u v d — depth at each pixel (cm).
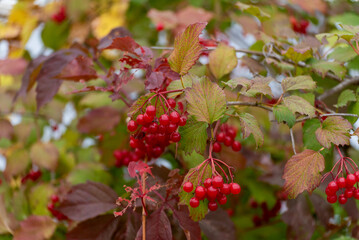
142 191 78
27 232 92
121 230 85
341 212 104
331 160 84
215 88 75
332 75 92
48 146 109
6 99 119
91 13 132
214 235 86
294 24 114
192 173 74
